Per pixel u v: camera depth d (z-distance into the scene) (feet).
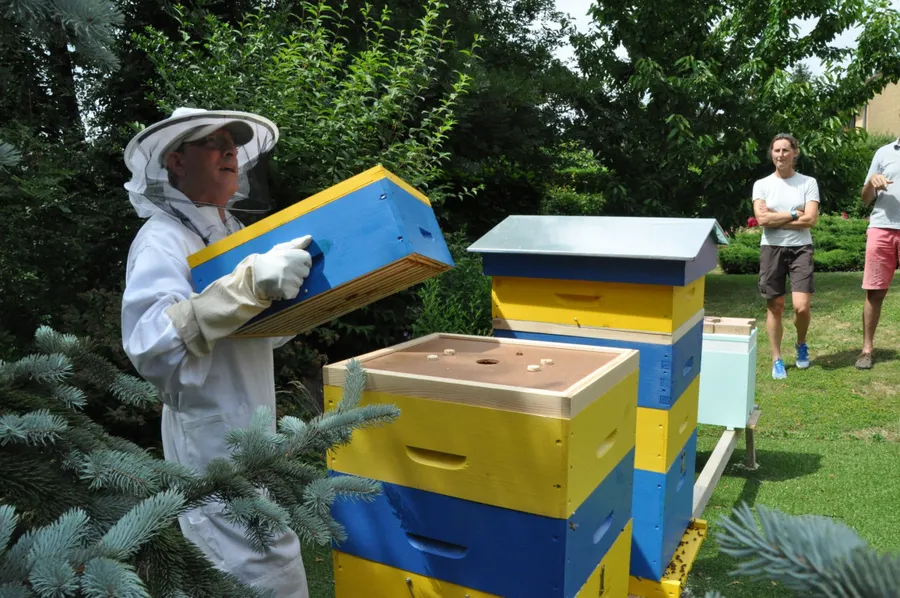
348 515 5.46
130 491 3.19
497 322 8.18
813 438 13.33
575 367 5.39
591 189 31.40
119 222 14.03
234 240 5.15
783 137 16.10
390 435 5.13
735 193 29.99
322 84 14.89
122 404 10.69
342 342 16.35
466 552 4.94
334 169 14.03
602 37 30.99
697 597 7.14
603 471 5.14
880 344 18.38
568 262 7.55
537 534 4.58
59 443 3.25
